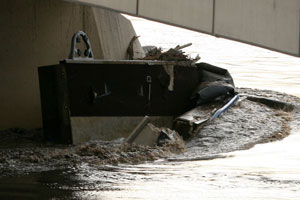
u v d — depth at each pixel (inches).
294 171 926.4
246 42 1384.1
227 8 1348.4
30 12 1386.6
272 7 1402.6
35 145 1167.0
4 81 1344.7
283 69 3344.0
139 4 1233.4
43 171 901.2
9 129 1333.7
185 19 1294.3
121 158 1007.6
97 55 1455.5
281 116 1398.9
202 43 4382.4
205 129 1250.0
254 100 1467.8
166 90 1272.1
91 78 1192.8
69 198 718.5
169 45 4160.9
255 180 853.8
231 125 1277.1
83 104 1187.9
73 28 1437.0
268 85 2573.8
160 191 772.6
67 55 1427.2
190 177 871.1
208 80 1391.5
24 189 767.1
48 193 743.7
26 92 1368.1
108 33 1497.3
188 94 1321.4
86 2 1157.7
